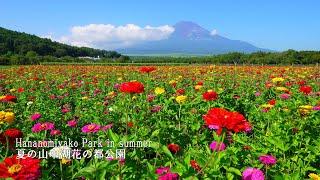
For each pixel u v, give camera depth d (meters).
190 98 11.14
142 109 9.22
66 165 5.88
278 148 6.12
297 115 8.18
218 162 4.22
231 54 69.31
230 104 11.40
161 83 17.94
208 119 3.73
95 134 7.64
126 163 4.76
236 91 14.98
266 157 5.12
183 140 7.05
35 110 11.08
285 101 10.05
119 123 8.91
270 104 8.96
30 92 16.64
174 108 8.90
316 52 61.75
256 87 17.17
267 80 20.88
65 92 16.56
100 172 4.15
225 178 4.27
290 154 6.31
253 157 5.52
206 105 9.47
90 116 9.91
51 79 25.36
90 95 15.46
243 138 6.63
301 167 5.60
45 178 4.47
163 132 6.73
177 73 27.61
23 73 30.41
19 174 3.09
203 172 4.14
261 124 8.13
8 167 3.19
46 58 79.44
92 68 38.88
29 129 8.21
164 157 5.66
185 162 4.21
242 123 3.66
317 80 20.78
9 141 5.22
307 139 6.62
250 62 64.81
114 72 31.67
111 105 11.13
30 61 73.06
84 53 162.38
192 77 22.77
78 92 16.78
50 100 13.67
